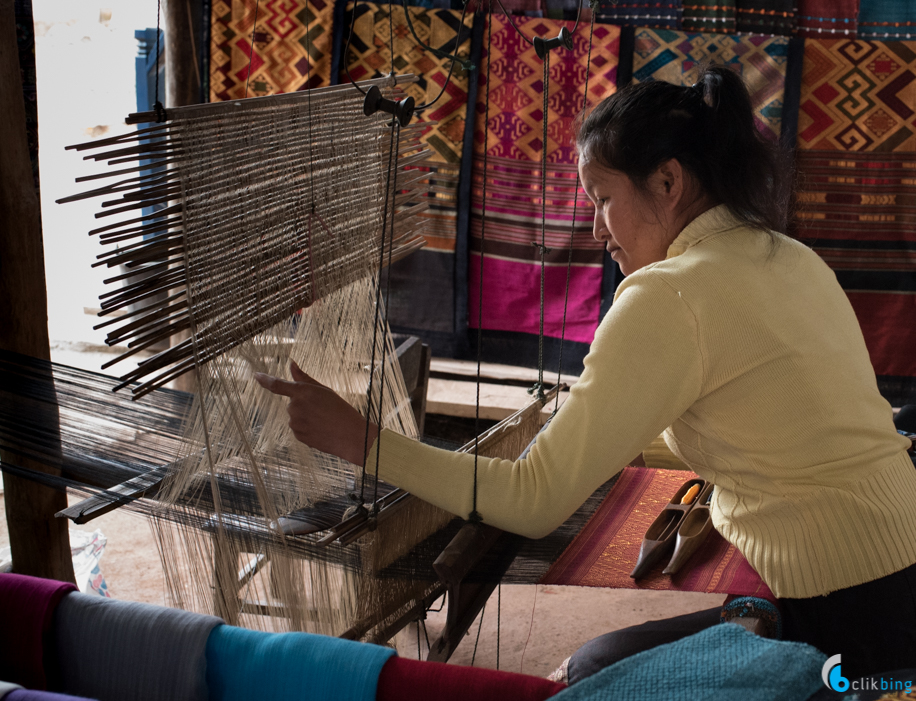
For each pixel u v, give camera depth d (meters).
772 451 0.99
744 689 0.72
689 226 1.03
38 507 1.53
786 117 2.96
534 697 0.75
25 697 0.73
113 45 3.92
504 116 3.09
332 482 1.32
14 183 1.42
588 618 2.13
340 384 1.47
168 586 1.22
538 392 1.56
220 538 1.15
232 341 1.14
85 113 4.04
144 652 0.82
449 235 3.21
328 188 1.31
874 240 3.02
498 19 3.02
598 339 0.98
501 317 3.26
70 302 3.90
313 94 1.23
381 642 1.19
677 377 0.95
